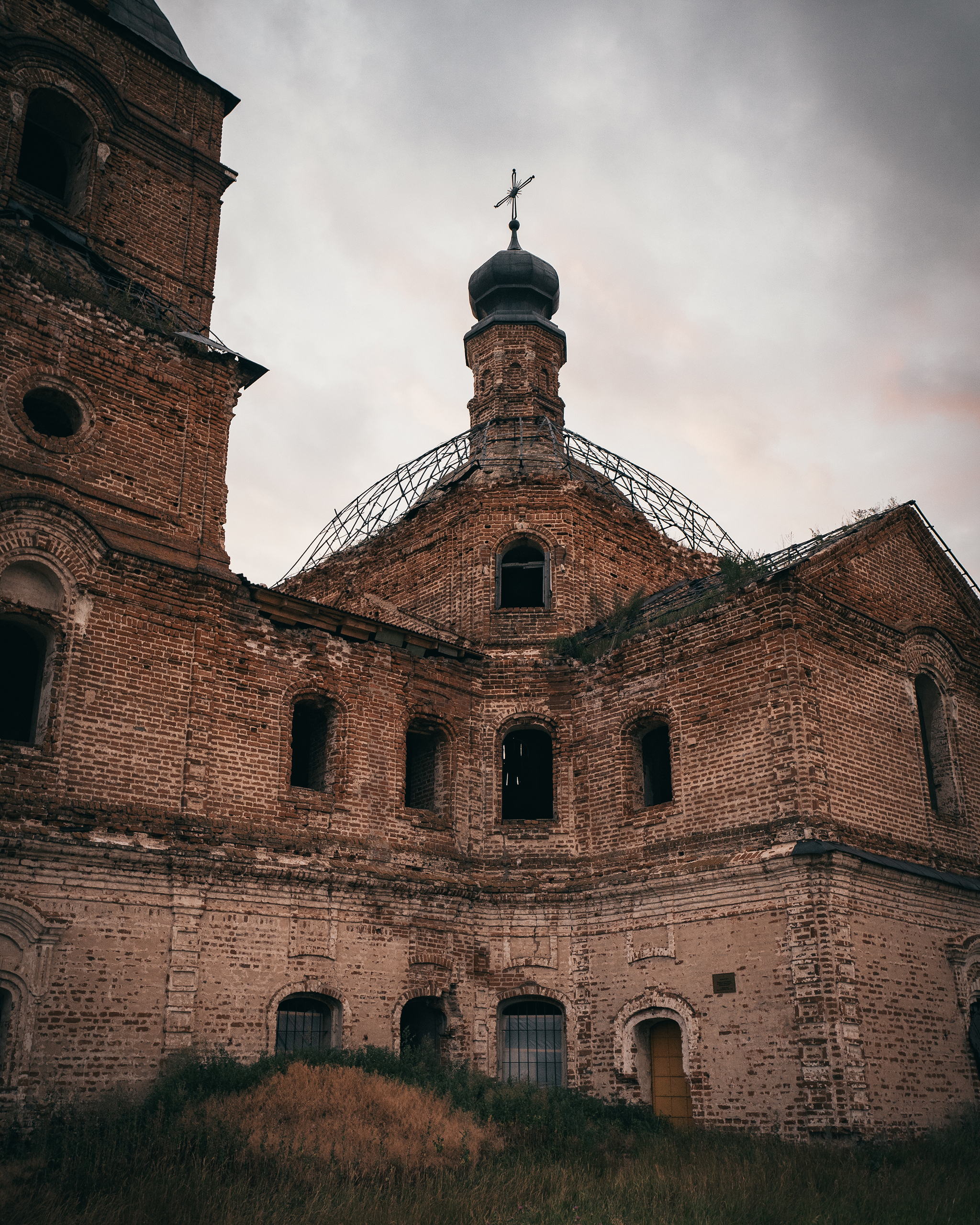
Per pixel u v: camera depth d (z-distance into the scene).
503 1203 13.13
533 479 27.03
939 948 20.67
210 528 21.08
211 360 22.17
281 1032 19.64
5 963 16.44
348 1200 12.50
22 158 23.38
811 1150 16.91
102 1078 16.86
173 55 25.58
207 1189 12.52
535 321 32.53
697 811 21.11
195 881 18.72
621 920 21.70
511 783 25.52
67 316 20.19
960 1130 18.58
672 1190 14.11
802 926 18.70
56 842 17.25
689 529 29.86
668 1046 20.59
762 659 20.75
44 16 22.98
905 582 23.84
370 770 21.97
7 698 18.78
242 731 20.25
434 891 21.97
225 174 25.11
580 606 26.39
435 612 27.36
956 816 22.92
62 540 18.78
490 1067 21.84
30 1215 11.49
